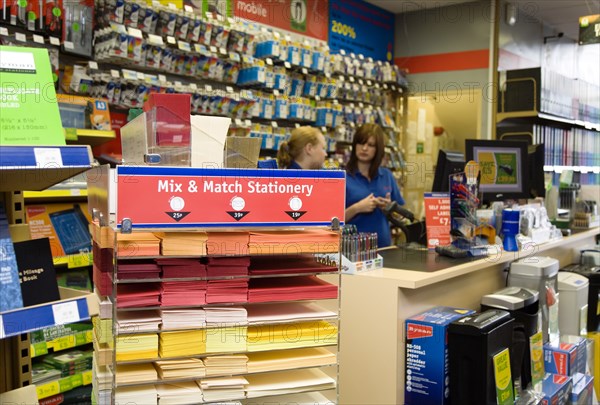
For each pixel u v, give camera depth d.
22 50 1.28
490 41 6.84
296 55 5.40
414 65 7.45
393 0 7.00
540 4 6.96
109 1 3.84
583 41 5.98
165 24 4.20
